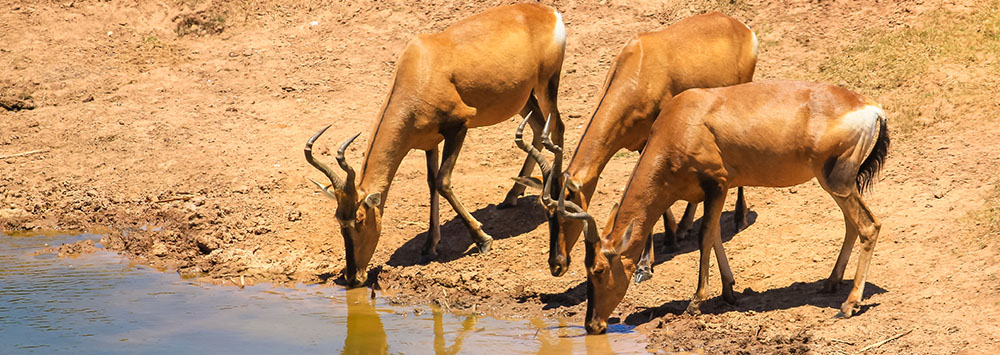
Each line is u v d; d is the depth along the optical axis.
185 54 67.19
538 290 36.53
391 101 38.06
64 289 38.38
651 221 31.41
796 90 30.80
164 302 36.84
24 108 61.94
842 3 56.38
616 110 34.94
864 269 30.09
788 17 56.56
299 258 41.69
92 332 33.03
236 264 41.56
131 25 70.69
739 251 36.47
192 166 52.12
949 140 41.59
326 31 67.31
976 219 34.41
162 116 58.91
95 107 61.09
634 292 35.22
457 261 39.62
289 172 49.72
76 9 72.31
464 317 34.81
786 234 37.03
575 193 33.66
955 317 28.84
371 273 39.84
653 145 31.19
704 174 30.92
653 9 61.69
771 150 30.38
